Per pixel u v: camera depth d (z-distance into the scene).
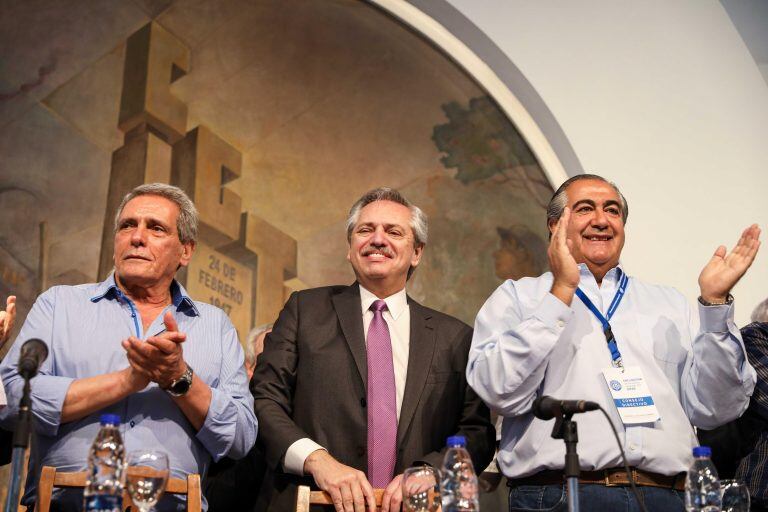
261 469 3.56
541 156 5.42
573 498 2.17
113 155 5.89
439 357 3.15
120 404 2.73
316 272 6.31
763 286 5.06
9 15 5.55
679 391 2.91
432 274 6.07
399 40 5.70
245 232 6.21
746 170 5.28
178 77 6.09
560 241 2.76
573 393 2.78
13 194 5.58
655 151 5.27
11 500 2.04
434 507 2.35
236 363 3.00
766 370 3.07
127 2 5.81
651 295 3.06
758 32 5.65
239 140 6.27
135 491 2.15
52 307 2.89
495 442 3.14
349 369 3.08
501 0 5.38
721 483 2.65
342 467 2.76
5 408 2.62
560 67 5.35
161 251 2.97
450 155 5.95
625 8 5.48
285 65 6.14
